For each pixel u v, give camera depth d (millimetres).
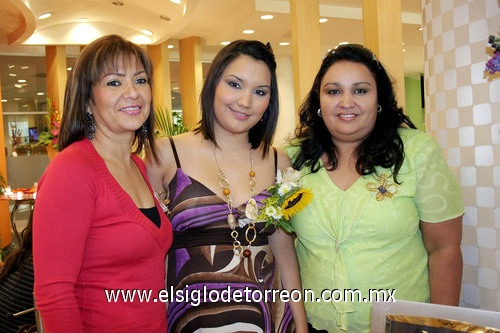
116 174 1463
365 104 1624
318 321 1697
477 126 1581
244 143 1802
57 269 1251
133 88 1439
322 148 1792
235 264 1612
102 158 1434
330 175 1738
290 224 1749
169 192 1702
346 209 1631
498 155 1530
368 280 1593
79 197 1294
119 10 7262
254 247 1660
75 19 7699
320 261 1671
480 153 1582
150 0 6512
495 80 1523
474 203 1616
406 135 1669
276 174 1806
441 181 1570
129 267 1408
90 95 1447
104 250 1357
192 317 1583
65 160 1319
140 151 1696
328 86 1664
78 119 1435
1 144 7430
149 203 1536
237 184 1717
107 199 1358
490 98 1539
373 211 1590
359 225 1604
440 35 1688
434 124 1760
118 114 1437
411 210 1600
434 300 1616
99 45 1436
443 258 1609
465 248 1671
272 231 1720
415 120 13492
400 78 3363
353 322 1624
